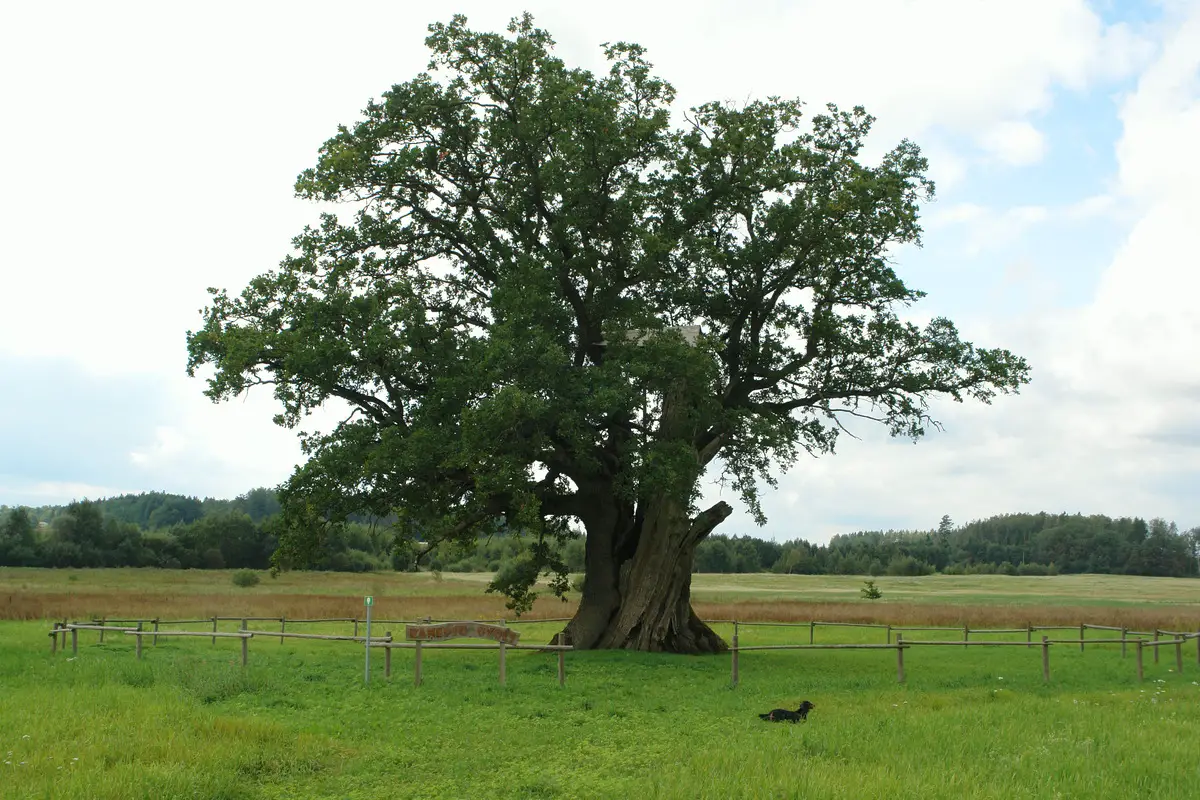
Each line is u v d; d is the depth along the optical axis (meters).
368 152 28.94
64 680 18.89
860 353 31.23
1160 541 171.25
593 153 28.66
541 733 15.00
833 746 12.84
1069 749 12.55
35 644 27.67
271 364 26.97
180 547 110.81
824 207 29.03
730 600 74.75
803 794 9.84
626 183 30.03
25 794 9.67
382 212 30.25
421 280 31.17
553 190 28.72
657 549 30.69
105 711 14.85
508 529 31.23
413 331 26.77
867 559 169.50
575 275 30.27
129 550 107.25
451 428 25.83
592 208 29.55
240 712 16.12
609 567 31.66
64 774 10.67
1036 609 61.69
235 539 112.75
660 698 19.47
